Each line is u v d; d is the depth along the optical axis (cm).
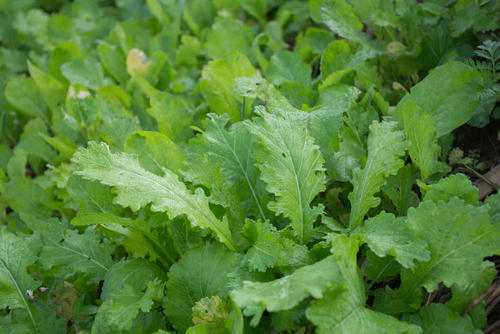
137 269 70
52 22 119
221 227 68
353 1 84
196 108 91
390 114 79
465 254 61
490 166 75
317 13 90
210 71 82
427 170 70
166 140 73
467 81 72
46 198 84
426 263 63
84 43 115
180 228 71
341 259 59
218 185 71
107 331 65
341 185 77
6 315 72
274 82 87
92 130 87
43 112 101
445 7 87
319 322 57
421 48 85
